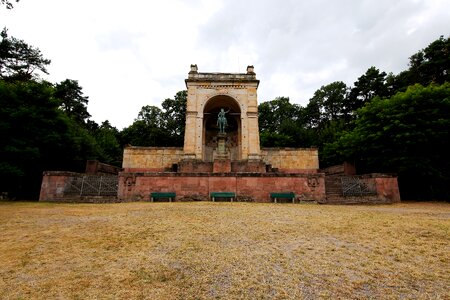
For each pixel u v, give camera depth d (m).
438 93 22.55
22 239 7.98
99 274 5.52
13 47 27.98
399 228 9.36
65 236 8.29
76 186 20.06
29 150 21.30
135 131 53.72
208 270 5.73
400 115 22.44
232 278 5.37
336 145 33.72
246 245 7.43
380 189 20.20
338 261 6.33
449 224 9.99
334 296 4.69
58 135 24.45
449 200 21.62
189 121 30.80
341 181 21.72
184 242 7.64
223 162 24.09
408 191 23.70
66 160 27.23
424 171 21.59
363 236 8.38
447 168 22.14
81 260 6.31
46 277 5.39
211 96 31.73
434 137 21.44
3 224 9.88
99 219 10.81
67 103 51.09
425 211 14.55
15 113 21.55
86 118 55.88
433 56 36.47
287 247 7.30
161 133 52.22
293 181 19.53
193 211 12.67
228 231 8.84
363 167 27.73
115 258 6.42
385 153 23.70
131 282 5.15
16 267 5.89
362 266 6.05
